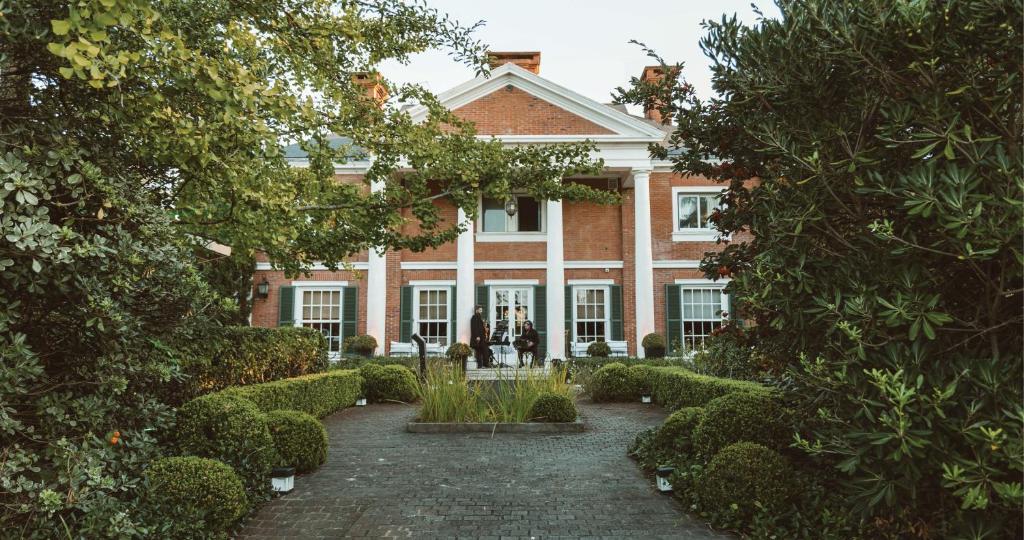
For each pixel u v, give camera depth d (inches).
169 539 167.2
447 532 197.5
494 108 839.7
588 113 838.5
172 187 208.8
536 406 390.0
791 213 153.4
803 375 157.1
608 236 875.4
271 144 181.3
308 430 273.6
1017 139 128.0
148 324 165.9
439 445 334.6
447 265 864.3
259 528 200.5
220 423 226.5
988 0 118.0
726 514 196.4
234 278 779.4
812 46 153.7
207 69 156.9
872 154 145.6
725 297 867.4
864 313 133.6
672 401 433.4
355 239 290.8
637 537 191.6
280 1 227.9
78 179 138.3
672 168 223.9
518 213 883.4
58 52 119.1
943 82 133.0
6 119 141.4
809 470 208.5
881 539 163.9
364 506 223.3
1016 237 112.0
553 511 217.6
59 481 135.4
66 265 135.0
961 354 133.6
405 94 293.0
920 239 138.0
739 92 173.8
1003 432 114.3
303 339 440.1
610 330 853.8
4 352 124.3
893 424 121.5
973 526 129.3
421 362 574.2
